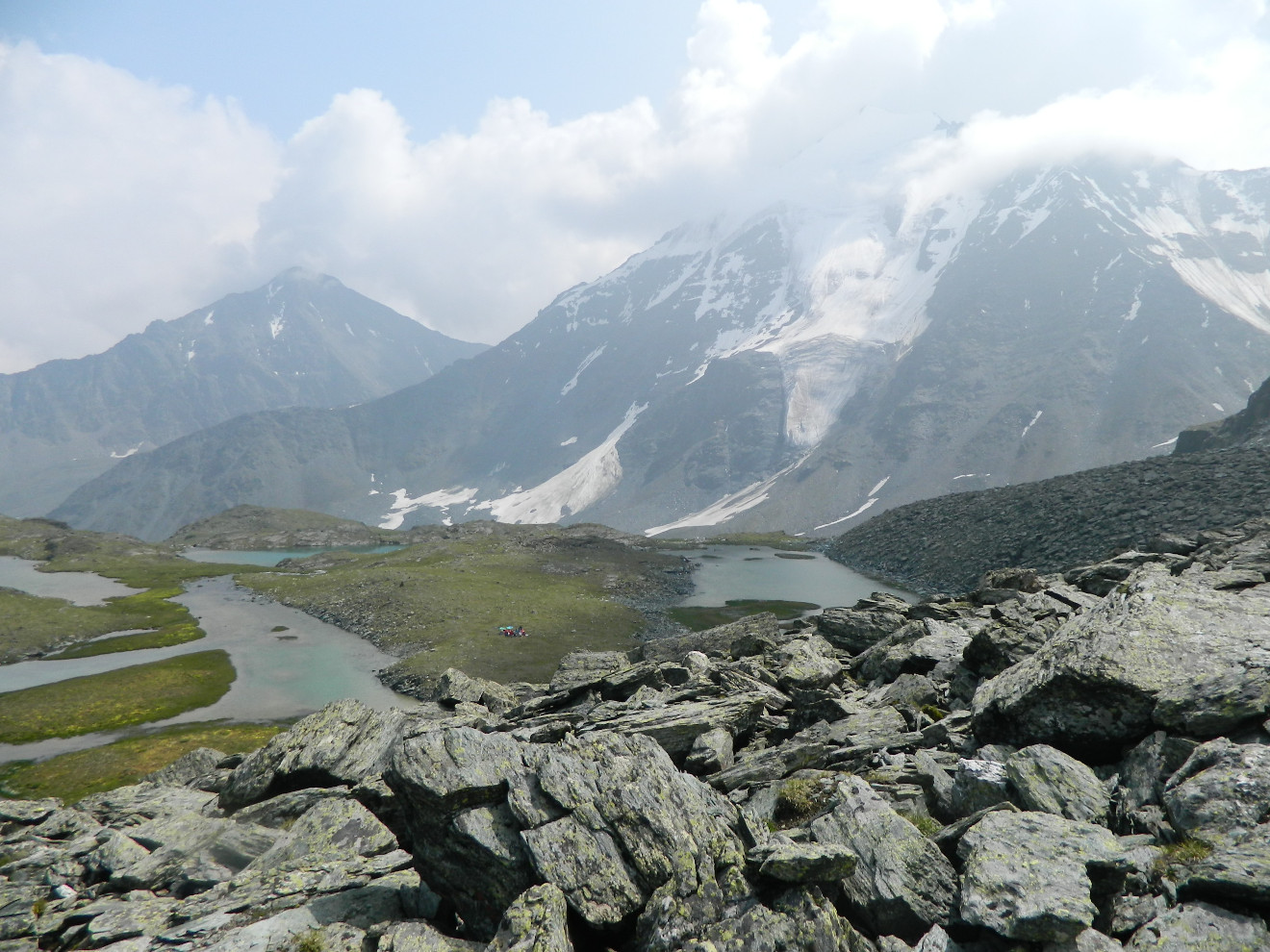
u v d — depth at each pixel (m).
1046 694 15.22
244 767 24.28
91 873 18.58
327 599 141.25
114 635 120.38
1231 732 12.20
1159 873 9.72
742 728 23.19
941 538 161.25
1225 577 23.48
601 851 12.30
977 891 9.80
